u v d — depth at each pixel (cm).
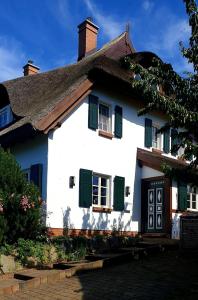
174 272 1071
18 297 910
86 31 2200
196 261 1203
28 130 1422
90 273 1103
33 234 1298
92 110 1611
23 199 1225
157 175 1753
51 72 1928
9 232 1233
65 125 1503
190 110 1056
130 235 1708
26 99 1806
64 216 1459
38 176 1450
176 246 1456
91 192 1567
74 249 1373
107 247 1492
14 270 1179
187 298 831
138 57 1892
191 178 1057
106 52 1914
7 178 1246
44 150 1458
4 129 1689
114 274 1078
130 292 901
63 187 1470
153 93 1066
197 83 1066
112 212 1656
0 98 1925
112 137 1700
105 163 1652
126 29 2062
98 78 1625
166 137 2005
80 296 888
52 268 1193
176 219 1720
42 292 938
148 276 1040
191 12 1065
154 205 1755
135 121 1847
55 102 1501
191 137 1044
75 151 1528
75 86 1548
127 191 1741
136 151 1825
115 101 1748
